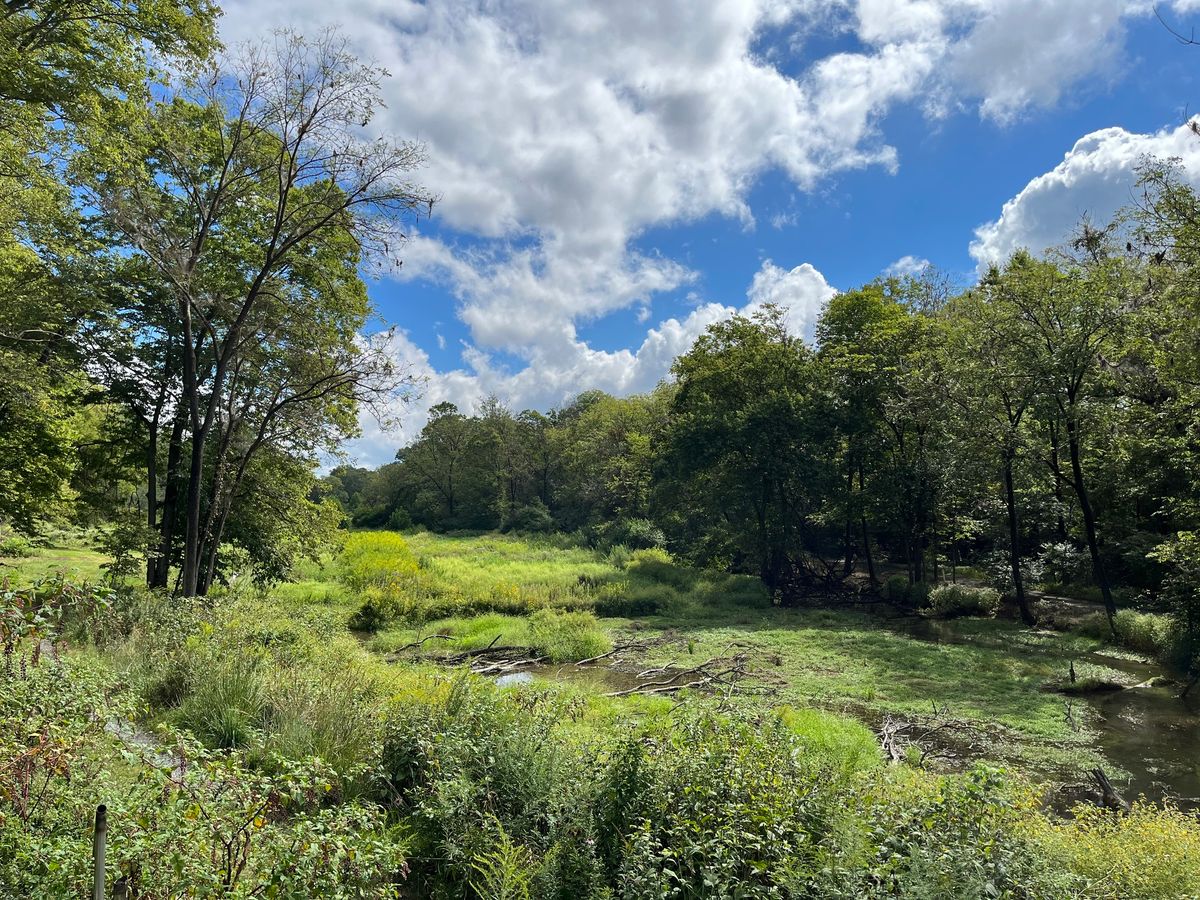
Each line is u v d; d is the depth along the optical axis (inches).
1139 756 437.1
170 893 128.6
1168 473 832.3
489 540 2365.9
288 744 271.7
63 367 652.1
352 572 1146.0
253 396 762.8
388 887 156.6
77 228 637.3
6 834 135.2
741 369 1332.4
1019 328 889.5
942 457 1016.9
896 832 203.5
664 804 214.4
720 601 1145.4
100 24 560.1
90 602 174.7
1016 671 662.5
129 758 148.4
